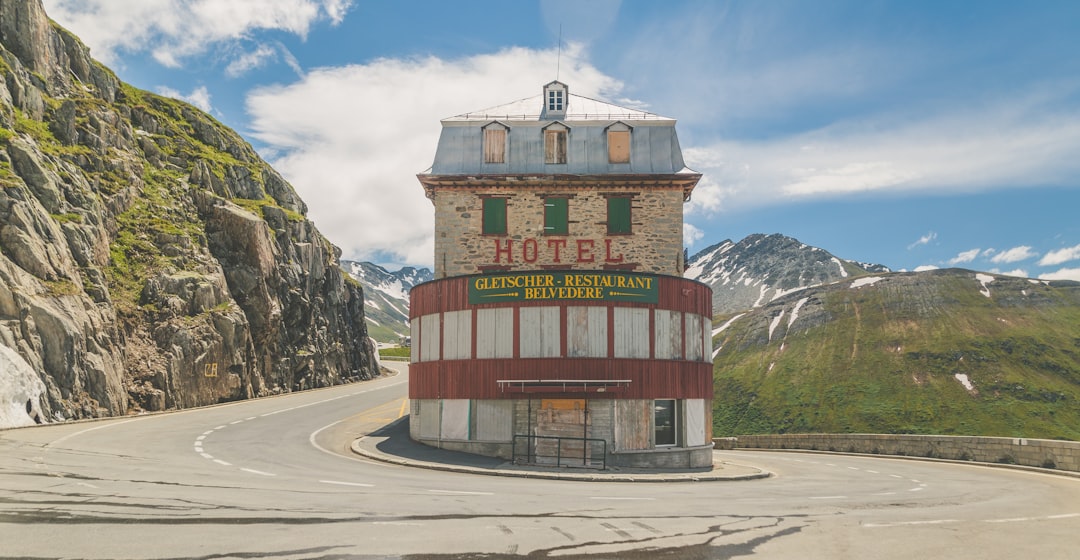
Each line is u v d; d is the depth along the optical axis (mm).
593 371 24609
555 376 24594
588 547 9672
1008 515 13836
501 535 10273
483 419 25078
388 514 11766
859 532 11281
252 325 52031
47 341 33031
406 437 28344
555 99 35188
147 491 13484
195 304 46312
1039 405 121188
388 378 74062
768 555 9484
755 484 20625
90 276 39938
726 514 12836
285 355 57531
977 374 132125
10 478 14477
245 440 26312
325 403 43406
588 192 33000
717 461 30016
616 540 10156
